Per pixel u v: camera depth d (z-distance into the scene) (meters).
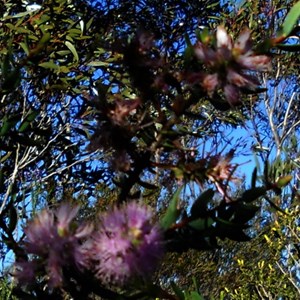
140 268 0.20
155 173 0.24
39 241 0.21
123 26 1.28
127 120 0.23
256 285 1.17
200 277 1.73
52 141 1.07
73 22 1.01
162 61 0.23
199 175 0.23
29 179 1.05
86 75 0.96
